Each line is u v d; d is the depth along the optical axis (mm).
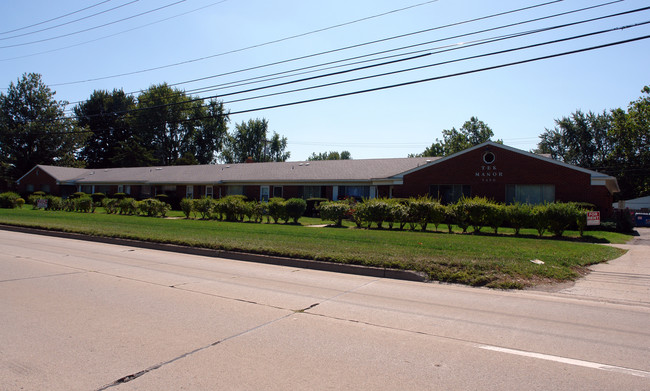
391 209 17891
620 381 3752
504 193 23000
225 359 4141
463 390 3525
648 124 40719
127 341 4605
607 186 23734
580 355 4387
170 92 62875
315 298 6738
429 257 9617
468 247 11406
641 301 6828
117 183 40938
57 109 60031
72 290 6973
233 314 5727
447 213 17047
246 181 33156
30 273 8406
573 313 6059
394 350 4465
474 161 23797
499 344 4695
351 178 29016
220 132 67625
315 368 3957
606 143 53969
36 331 4887
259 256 10547
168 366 3949
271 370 3895
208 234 14430
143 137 63406
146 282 7730
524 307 6371
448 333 5062
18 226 17641
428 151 64625
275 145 74125
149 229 15969
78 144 60625
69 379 3648
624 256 11305
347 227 19188
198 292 6992
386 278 8648
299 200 21188
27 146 57344
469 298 6926
